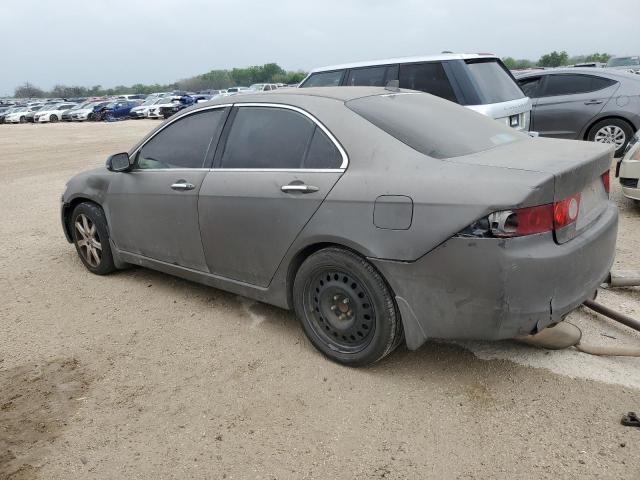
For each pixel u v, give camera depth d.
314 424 2.88
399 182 2.96
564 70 9.71
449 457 2.59
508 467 2.50
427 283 2.88
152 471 2.60
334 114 3.42
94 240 5.12
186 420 2.96
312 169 3.37
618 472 2.43
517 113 7.27
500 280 2.68
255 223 3.61
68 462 2.68
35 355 3.72
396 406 2.98
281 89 4.13
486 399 3.00
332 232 3.17
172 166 4.29
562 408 2.88
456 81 7.02
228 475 2.55
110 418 3.01
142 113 38.38
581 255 2.89
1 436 2.88
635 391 3.00
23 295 4.80
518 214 2.64
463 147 3.22
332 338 3.44
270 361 3.51
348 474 2.52
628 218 6.22
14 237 6.79
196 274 4.20
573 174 2.82
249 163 3.75
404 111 3.54
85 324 4.17
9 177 12.28
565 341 3.41
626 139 9.18
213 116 4.10
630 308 3.95
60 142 21.78
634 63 26.34
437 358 3.44
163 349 3.73
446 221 2.76
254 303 4.41
